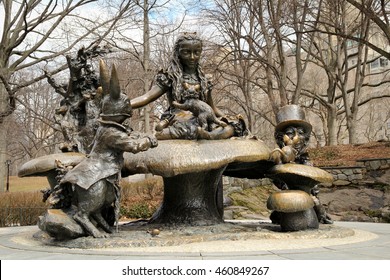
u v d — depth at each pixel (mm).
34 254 4184
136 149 4688
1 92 20219
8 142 36031
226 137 5746
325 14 24578
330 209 15633
